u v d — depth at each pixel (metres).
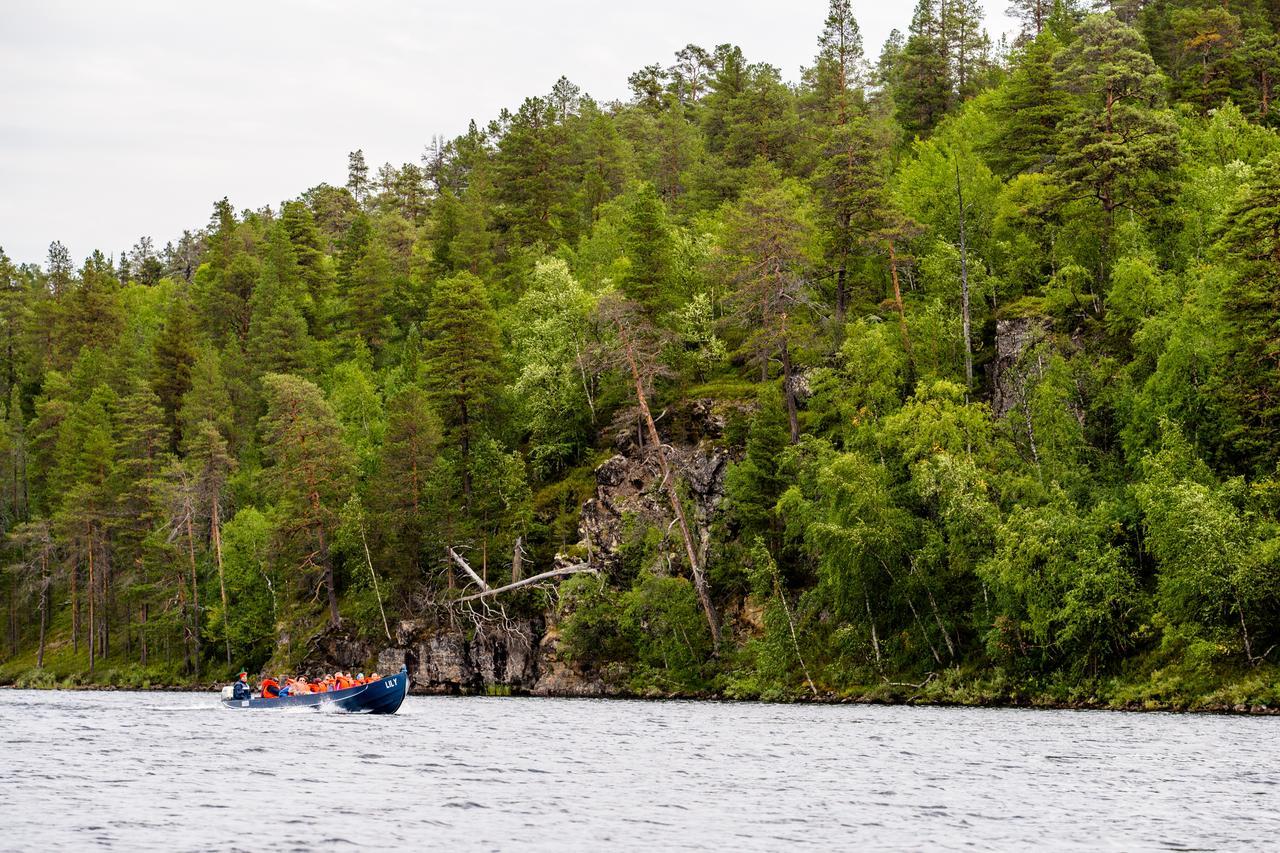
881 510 61.12
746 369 86.75
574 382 91.12
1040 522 55.44
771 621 66.19
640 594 71.12
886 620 63.62
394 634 84.12
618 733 46.06
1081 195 74.12
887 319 80.56
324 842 23.73
